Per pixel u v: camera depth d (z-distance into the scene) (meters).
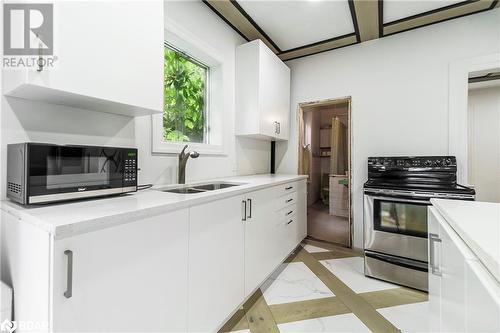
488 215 0.87
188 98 2.28
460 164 2.29
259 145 3.15
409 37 2.53
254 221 1.78
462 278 0.65
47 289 0.71
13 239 0.90
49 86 0.88
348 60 2.88
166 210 1.04
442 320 0.86
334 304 1.75
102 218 0.80
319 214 4.62
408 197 1.97
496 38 2.16
